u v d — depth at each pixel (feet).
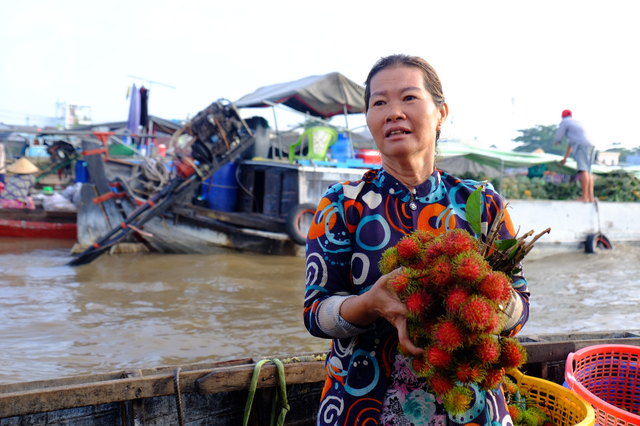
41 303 18.57
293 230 30.58
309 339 15.01
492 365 3.35
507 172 52.85
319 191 32.27
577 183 43.09
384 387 3.73
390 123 3.87
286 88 39.27
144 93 48.26
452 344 3.08
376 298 3.37
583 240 37.09
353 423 3.74
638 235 40.01
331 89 36.76
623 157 105.29
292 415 8.32
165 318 16.98
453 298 3.11
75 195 42.86
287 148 46.42
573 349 9.22
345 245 3.89
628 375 7.40
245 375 7.75
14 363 12.68
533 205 34.91
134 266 26.91
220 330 15.74
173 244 31.71
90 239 30.86
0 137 79.77
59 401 6.84
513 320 3.71
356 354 3.81
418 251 3.42
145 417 7.45
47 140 52.49
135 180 36.81
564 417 6.59
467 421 3.65
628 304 20.34
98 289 21.13
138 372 7.86
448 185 4.17
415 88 3.88
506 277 3.26
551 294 22.24
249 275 24.90
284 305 19.01
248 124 34.83
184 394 7.68
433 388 3.38
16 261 27.94
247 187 34.94
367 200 3.97
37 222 37.96
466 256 3.25
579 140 37.63
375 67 4.08
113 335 15.07
